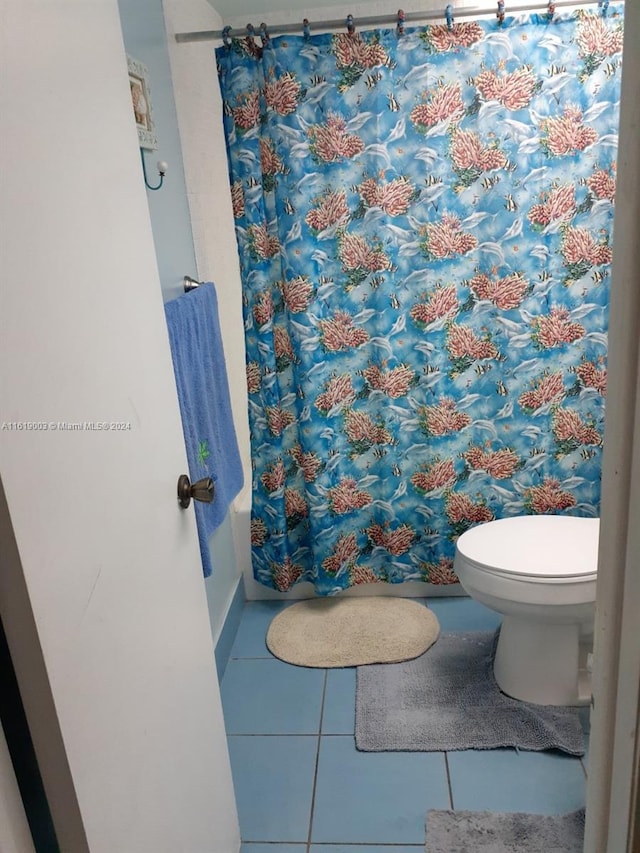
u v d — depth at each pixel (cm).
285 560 233
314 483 221
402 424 222
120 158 101
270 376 213
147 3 170
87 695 82
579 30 186
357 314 212
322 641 220
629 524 58
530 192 199
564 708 181
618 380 57
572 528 191
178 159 192
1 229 68
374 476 230
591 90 191
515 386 217
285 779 167
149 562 104
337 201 200
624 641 60
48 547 74
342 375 217
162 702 107
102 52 96
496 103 192
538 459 224
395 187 200
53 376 77
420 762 169
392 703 189
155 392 111
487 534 190
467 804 156
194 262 206
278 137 193
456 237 204
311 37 186
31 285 74
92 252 90
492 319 212
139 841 96
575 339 212
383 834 150
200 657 128
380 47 188
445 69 190
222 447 184
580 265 205
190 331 161
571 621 171
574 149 195
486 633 218
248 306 208
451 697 189
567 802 155
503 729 176
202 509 160
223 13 221
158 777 104
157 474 110
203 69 213
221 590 220
